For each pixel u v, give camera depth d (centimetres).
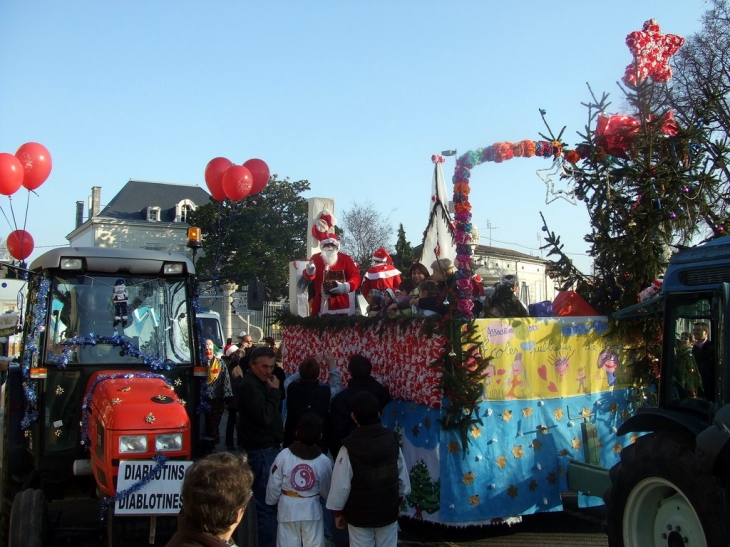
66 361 521
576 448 595
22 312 638
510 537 593
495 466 562
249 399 516
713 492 369
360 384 573
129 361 544
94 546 533
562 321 600
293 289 965
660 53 663
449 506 547
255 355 531
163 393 482
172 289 579
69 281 547
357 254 3275
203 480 226
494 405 569
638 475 417
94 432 469
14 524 431
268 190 3241
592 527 620
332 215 941
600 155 641
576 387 603
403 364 601
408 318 597
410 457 585
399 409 607
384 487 426
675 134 651
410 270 826
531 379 584
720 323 382
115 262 553
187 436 456
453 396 550
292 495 441
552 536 593
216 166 736
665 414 413
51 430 515
